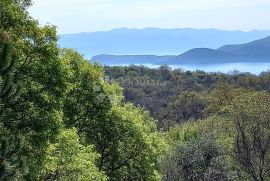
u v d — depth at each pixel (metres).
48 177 25.12
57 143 24.09
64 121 33.06
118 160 36.50
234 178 43.09
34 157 22.38
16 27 21.77
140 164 36.94
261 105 50.09
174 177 42.34
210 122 68.94
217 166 42.69
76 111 33.81
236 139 50.81
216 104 92.62
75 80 33.34
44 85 22.72
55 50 22.67
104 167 36.72
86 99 33.94
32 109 22.22
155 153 38.00
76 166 24.16
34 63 22.16
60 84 23.23
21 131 21.91
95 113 34.69
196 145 43.81
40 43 22.34
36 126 22.30
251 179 51.53
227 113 52.31
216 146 44.25
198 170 42.53
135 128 36.31
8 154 13.34
